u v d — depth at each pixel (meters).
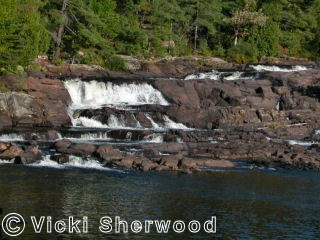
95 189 30.19
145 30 81.38
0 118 48.16
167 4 84.44
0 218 24.19
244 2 97.88
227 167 38.81
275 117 57.47
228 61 86.56
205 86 61.50
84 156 38.44
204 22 90.44
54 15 66.69
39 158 37.00
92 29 69.81
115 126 51.69
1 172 33.25
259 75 69.06
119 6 85.62
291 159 41.94
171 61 77.81
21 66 57.81
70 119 51.41
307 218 26.22
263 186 32.91
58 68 63.88
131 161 37.34
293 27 104.62
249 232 23.77
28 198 27.53
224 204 28.22
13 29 56.12
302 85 65.19
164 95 60.47
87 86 58.59
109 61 70.75
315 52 101.50
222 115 55.75
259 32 92.19
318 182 34.78
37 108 50.56
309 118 58.16
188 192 30.50
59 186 30.39
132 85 60.69
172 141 46.72
